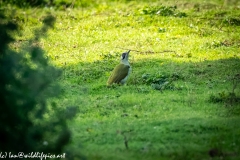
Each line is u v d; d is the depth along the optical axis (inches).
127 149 517.7
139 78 787.4
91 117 630.5
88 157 495.2
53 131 466.0
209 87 745.6
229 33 1047.0
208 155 502.0
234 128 573.0
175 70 818.2
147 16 1148.5
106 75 814.5
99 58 903.1
